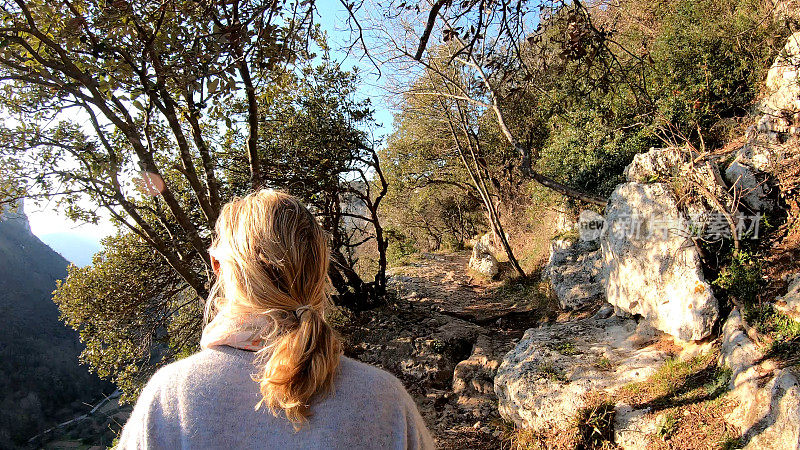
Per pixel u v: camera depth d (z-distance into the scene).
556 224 13.09
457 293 13.47
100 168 5.75
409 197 22.56
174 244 7.46
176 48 4.94
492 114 15.79
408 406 1.04
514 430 5.83
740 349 4.40
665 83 8.91
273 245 0.99
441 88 13.13
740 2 9.54
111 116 5.42
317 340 0.95
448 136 17.39
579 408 5.05
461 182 19.05
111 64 4.91
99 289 9.68
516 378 5.94
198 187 6.31
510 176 16.88
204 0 3.56
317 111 9.98
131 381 10.38
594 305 8.50
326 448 0.88
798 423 3.42
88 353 10.17
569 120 10.88
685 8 9.80
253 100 6.43
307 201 10.51
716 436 4.04
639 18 11.06
